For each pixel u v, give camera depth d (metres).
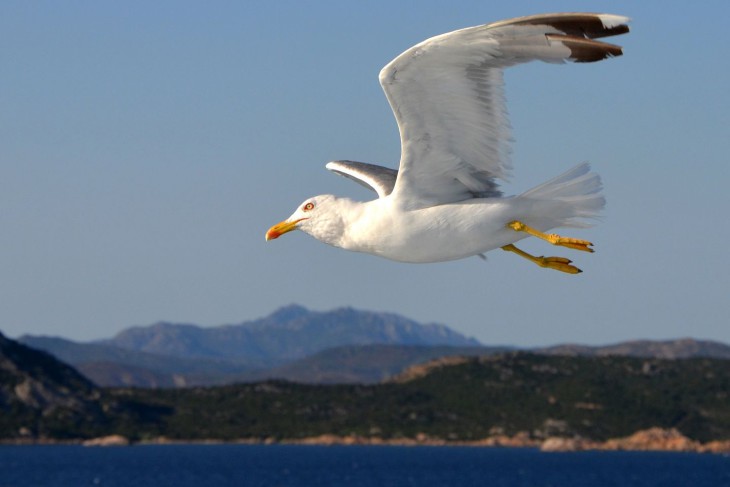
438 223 12.32
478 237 12.34
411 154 12.06
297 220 13.07
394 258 12.76
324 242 13.02
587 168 12.20
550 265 12.80
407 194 12.37
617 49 10.25
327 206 12.94
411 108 11.62
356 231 12.70
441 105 11.61
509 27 10.52
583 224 12.27
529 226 12.32
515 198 12.25
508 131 11.63
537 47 10.73
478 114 11.64
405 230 12.42
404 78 11.29
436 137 11.91
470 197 12.45
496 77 11.23
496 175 12.07
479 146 11.93
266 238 13.15
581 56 10.52
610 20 10.15
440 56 11.03
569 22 10.37
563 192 12.17
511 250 12.98
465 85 11.40
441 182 12.30
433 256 12.59
